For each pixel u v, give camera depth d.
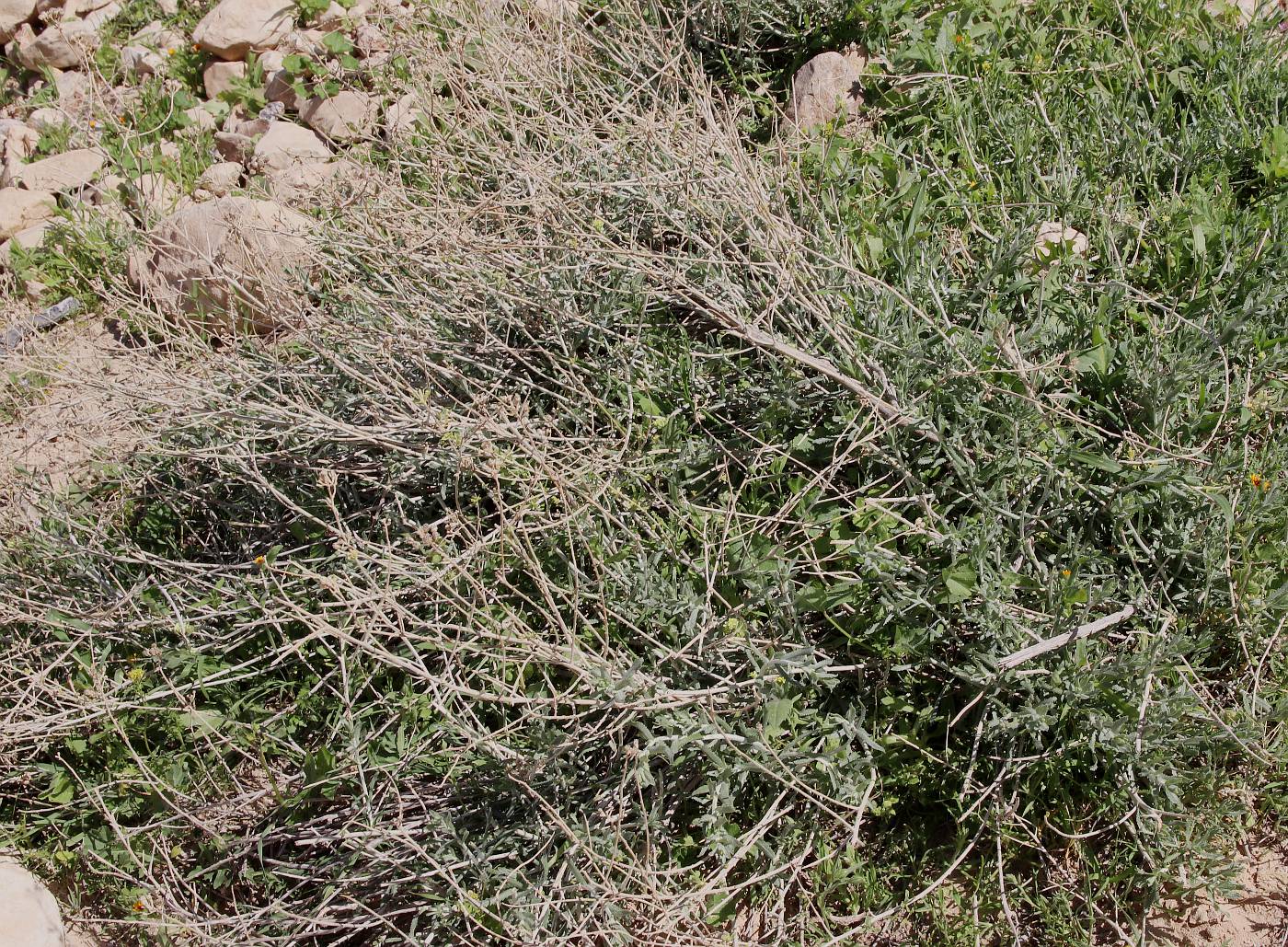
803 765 2.59
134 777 3.03
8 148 5.67
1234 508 2.83
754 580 2.82
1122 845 2.62
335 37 5.15
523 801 2.67
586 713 2.54
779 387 3.08
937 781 2.71
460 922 2.59
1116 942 2.56
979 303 3.36
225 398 3.30
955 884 2.66
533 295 3.38
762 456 3.12
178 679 3.16
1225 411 2.96
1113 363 3.16
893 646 2.70
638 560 2.86
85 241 4.84
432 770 2.83
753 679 2.59
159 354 4.15
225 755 3.12
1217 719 2.55
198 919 2.60
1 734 2.97
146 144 5.47
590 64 4.35
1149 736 2.52
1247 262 3.42
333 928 2.71
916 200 3.57
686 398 3.28
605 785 2.68
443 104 4.41
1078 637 2.57
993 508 2.79
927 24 4.57
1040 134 4.06
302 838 2.87
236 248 4.10
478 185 3.89
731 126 3.67
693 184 3.43
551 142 3.74
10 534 3.49
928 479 3.02
